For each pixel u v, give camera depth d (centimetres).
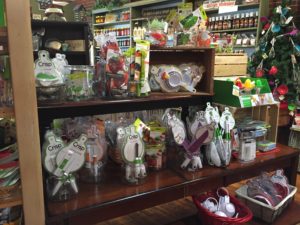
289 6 341
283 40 330
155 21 178
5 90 117
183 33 185
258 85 206
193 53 196
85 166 155
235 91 189
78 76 149
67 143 141
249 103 192
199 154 176
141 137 160
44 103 136
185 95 176
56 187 135
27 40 105
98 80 161
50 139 135
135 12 621
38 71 134
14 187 120
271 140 219
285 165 212
